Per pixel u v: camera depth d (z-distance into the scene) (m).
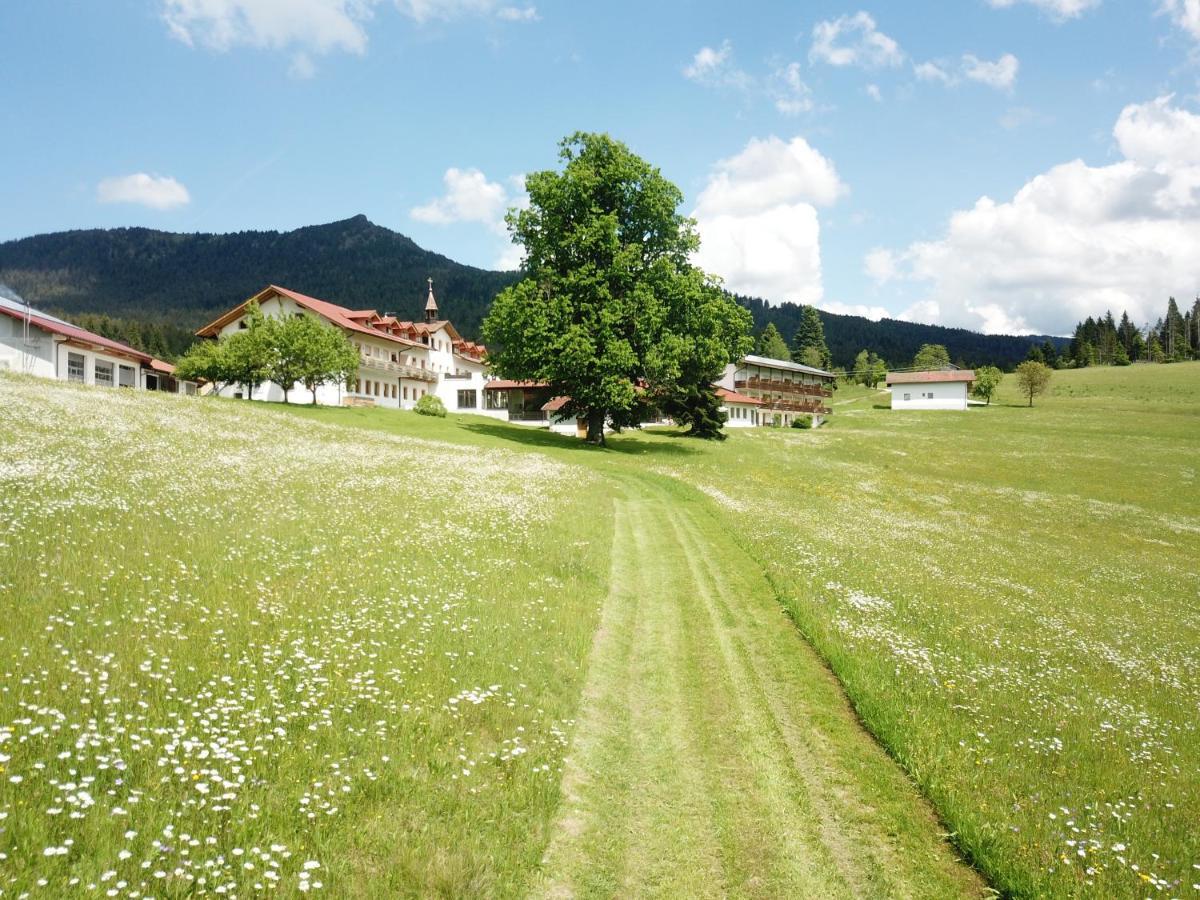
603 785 8.47
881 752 9.94
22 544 12.58
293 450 31.52
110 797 6.28
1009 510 46.69
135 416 33.25
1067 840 7.68
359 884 5.91
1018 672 14.10
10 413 27.20
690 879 7.00
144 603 10.85
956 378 123.31
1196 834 8.42
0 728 6.62
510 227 54.62
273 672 9.41
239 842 6.06
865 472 55.59
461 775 7.77
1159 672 16.50
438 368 100.69
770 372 120.38
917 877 7.33
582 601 15.17
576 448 52.69
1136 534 42.78
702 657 13.17
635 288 49.59
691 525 26.92
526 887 6.47
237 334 62.75
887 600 18.20
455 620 12.49
